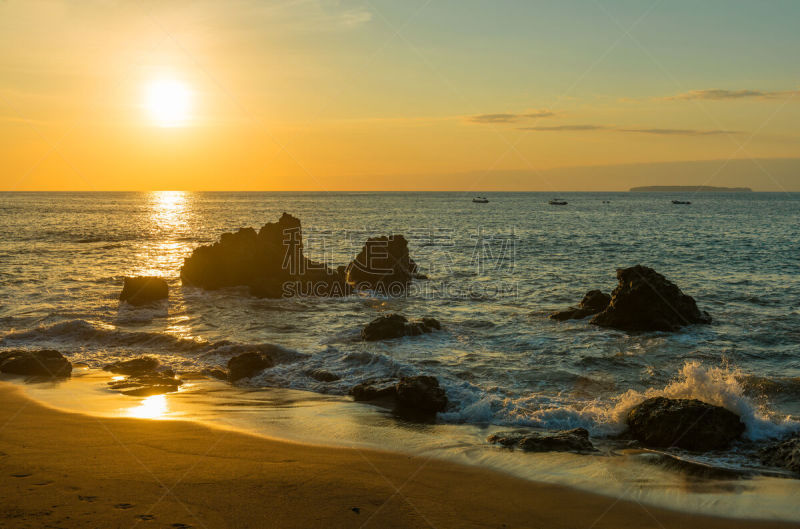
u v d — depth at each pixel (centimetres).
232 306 2738
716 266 4066
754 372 1650
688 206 19338
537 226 9019
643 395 1338
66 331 2059
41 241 6159
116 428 1096
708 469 980
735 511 822
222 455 962
